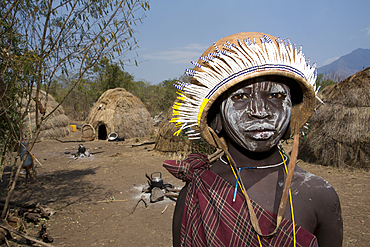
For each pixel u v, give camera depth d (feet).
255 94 3.00
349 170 24.58
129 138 50.96
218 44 3.39
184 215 3.33
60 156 34.60
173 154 32.60
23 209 14.79
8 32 11.47
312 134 28.60
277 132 2.99
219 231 2.93
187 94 3.43
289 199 2.97
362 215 14.96
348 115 26.22
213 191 3.10
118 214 15.96
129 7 11.68
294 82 3.31
